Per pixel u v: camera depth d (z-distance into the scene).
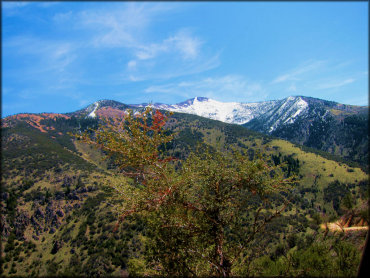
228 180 7.17
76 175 88.94
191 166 7.29
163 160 6.87
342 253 6.19
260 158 6.82
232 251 6.80
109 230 47.91
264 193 6.62
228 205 7.27
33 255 50.41
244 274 6.48
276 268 6.42
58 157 111.56
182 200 6.89
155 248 6.91
